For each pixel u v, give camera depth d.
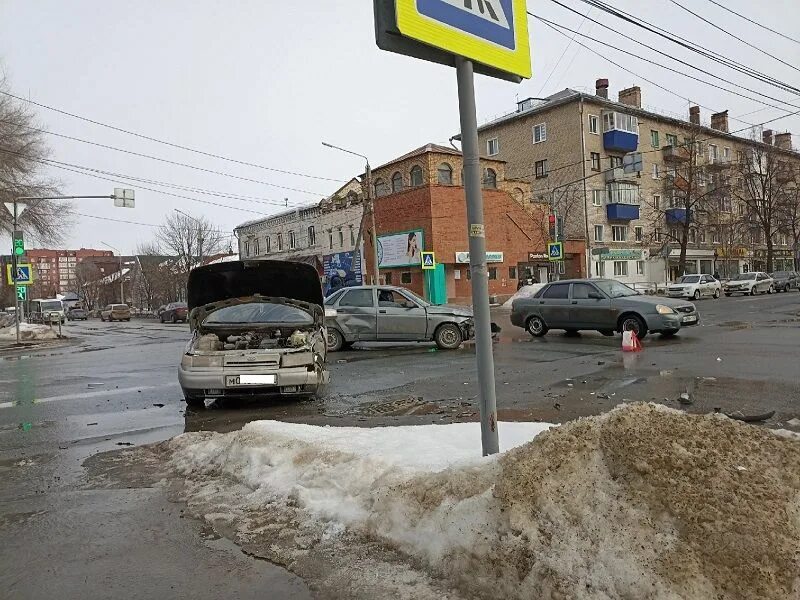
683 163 46.62
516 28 3.87
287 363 7.41
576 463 2.55
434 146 35.03
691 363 9.26
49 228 31.22
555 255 32.16
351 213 40.44
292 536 3.27
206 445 5.03
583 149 40.78
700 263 50.72
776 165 46.47
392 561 2.86
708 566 2.05
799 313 19.08
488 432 3.53
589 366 9.57
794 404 6.11
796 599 1.96
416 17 3.12
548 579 2.26
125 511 3.86
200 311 8.84
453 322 13.48
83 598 2.75
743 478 2.35
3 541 3.43
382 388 8.49
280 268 8.52
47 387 10.11
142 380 10.63
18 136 29.59
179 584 2.86
